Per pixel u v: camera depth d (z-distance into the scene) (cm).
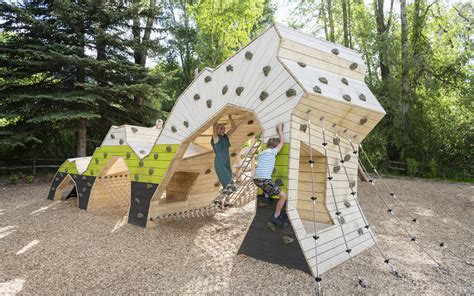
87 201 830
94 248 539
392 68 1758
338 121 526
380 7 1783
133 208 707
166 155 650
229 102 544
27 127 1383
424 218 796
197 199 795
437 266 477
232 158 769
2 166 1487
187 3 2477
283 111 472
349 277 430
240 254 506
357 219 578
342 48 582
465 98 1592
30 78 1480
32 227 664
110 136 790
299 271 439
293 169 464
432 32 1788
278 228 464
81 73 1464
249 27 2148
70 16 1402
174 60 2673
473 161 1588
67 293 381
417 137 1622
